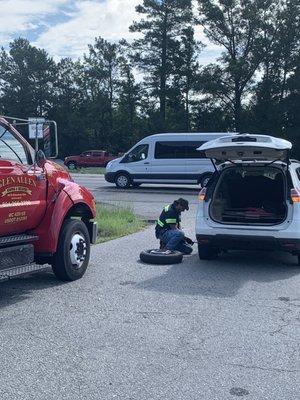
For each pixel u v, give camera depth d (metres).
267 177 6.55
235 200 6.71
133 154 17.52
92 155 36.50
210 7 40.84
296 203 5.83
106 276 5.71
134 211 11.68
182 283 5.40
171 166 17.00
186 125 45.78
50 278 5.64
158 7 43.62
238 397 2.89
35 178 5.01
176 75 45.81
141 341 3.73
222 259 6.68
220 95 43.22
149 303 4.67
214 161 6.58
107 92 52.53
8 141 4.93
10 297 4.88
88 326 4.05
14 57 53.75
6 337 3.81
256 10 40.69
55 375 3.16
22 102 53.22
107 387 3.00
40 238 5.20
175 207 6.96
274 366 3.31
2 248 4.67
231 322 4.16
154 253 6.39
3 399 2.86
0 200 4.56
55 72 54.50
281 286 5.31
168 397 2.88
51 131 4.93
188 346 3.64
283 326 4.07
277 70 41.91
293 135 40.12
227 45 42.16
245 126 41.78
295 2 40.66
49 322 4.14
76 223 5.54
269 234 5.85
